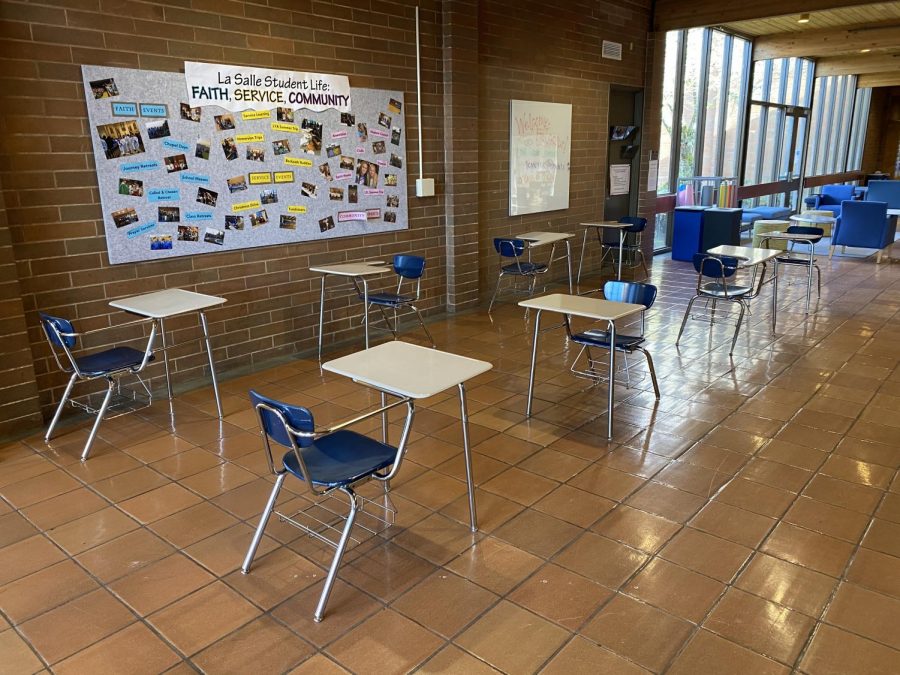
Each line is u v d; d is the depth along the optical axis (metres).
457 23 5.74
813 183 15.25
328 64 4.91
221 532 2.68
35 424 3.69
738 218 8.74
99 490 3.03
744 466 3.20
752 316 6.11
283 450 3.42
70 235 3.78
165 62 4.02
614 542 2.58
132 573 2.42
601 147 7.98
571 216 7.76
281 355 5.04
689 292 7.13
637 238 8.83
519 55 6.60
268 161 4.66
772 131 12.73
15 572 2.43
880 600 2.22
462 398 2.58
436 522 2.74
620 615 2.16
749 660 1.96
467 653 2.00
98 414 3.66
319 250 5.12
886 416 3.77
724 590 2.28
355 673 1.93
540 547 2.55
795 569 2.39
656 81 8.41
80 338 3.91
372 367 2.56
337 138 5.07
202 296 3.80
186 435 3.62
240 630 2.12
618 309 3.52
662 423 3.72
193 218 4.31
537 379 4.49
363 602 2.24
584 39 7.36
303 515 2.80
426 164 5.86
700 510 2.80
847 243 9.20
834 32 10.12
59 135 3.65
